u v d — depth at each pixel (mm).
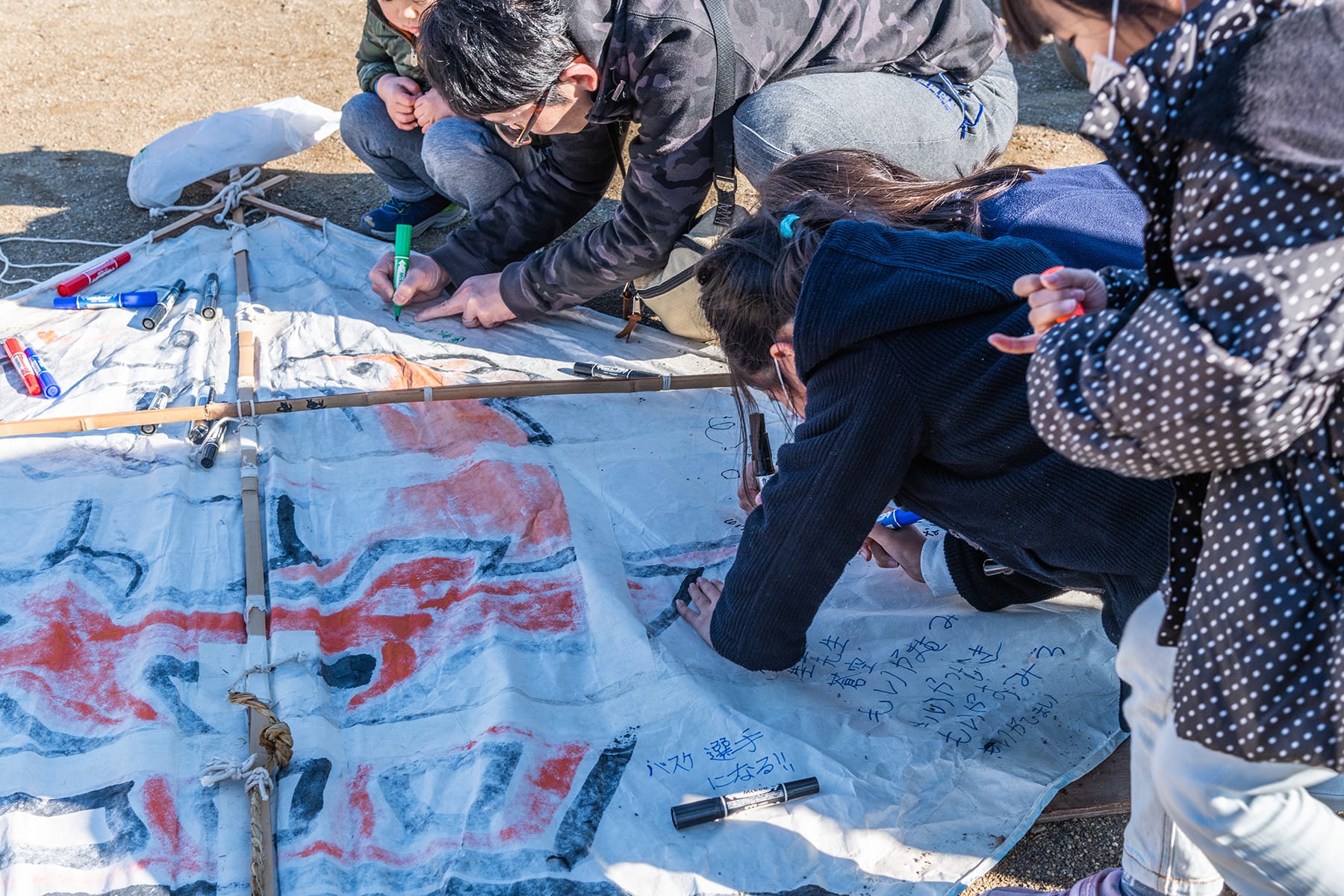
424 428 2410
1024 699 1860
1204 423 939
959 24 2561
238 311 2750
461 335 2766
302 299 2859
